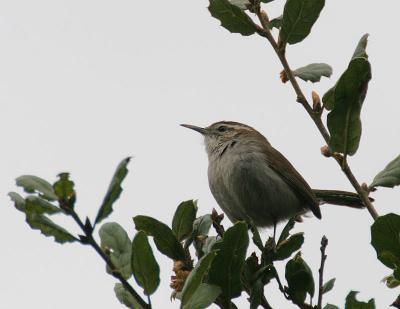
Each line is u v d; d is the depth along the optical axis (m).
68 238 4.99
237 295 6.47
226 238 6.43
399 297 6.67
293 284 7.48
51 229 4.96
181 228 7.50
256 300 7.13
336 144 7.65
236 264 6.46
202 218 7.61
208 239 7.46
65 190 4.86
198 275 5.45
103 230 6.18
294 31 8.16
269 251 7.64
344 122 7.61
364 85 7.47
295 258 7.60
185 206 7.52
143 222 7.10
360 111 7.57
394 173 7.79
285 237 7.90
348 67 7.34
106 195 4.86
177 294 6.58
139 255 5.46
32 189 4.82
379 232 6.47
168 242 7.12
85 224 4.93
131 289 5.26
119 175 4.81
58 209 4.89
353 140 7.62
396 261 6.44
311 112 7.97
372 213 7.53
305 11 8.09
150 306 5.27
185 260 7.10
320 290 7.07
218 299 6.50
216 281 6.47
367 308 6.46
